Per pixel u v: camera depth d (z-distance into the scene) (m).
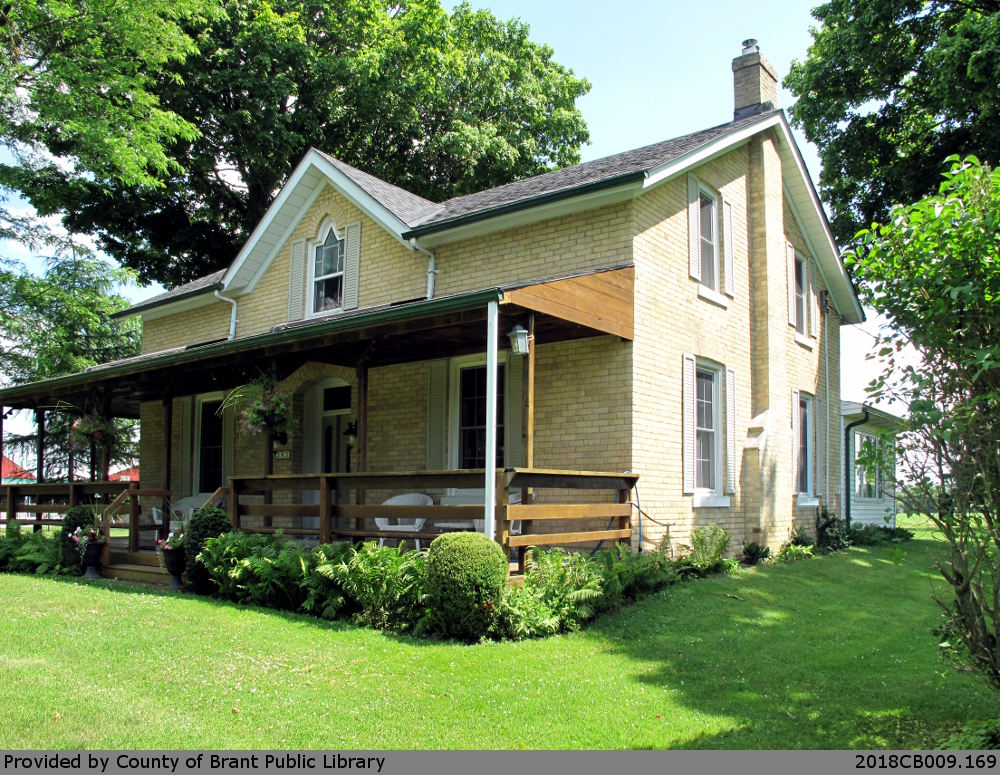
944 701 5.90
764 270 14.34
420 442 13.30
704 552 10.98
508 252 12.48
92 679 6.31
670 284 11.88
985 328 4.54
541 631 7.80
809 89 22.27
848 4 20.83
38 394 15.97
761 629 8.28
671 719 5.45
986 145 20.41
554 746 4.94
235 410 16.80
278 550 10.02
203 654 7.08
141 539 17.44
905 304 4.86
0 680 6.20
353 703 5.75
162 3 18.14
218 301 17.88
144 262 30.33
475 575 7.58
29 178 20.64
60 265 23.62
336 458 15.02
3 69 17.19
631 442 10.66
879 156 22.86
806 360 16.70
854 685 6.33
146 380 14.27
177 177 27.83
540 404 11.70
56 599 9.85
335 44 27.75
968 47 16.89
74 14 17.70
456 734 5.14
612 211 11.29
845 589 10.92
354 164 29.05
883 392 4.98
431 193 29.55
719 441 13.04
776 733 5.19
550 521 11.35
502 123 29.64
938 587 11.44
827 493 17.45
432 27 27.80
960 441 4.59
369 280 14.67
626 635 7.86
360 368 11.15
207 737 5.05
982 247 4.51
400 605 8.29
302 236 16.03
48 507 14.82
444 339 11.20
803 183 15.92
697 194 12.90
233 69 25.53
